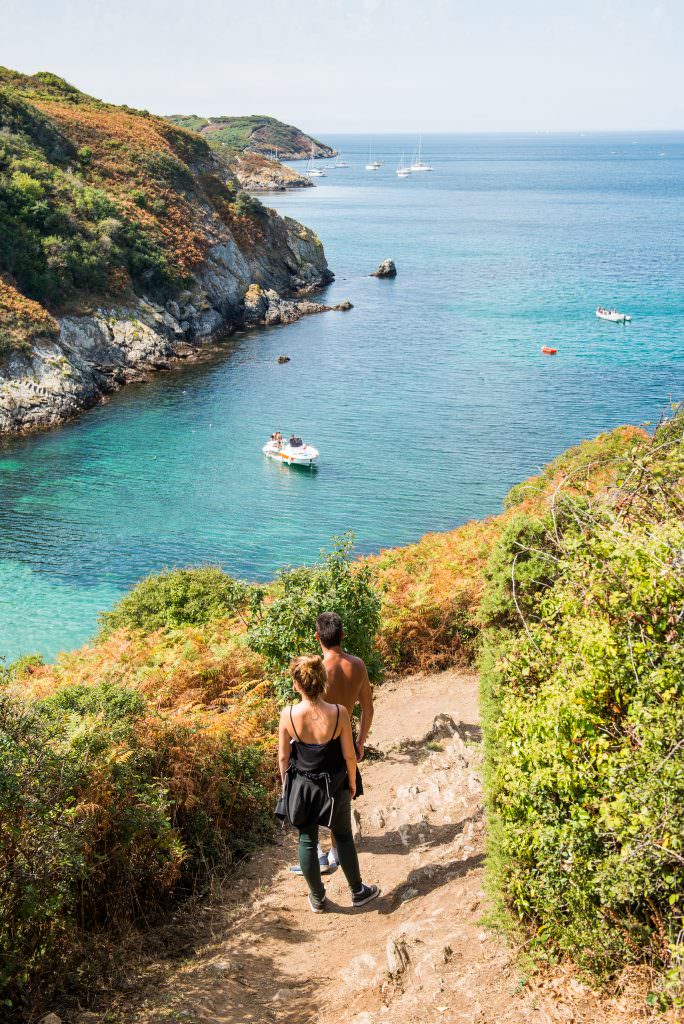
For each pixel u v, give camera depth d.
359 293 104.12
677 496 6.64
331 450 50.62
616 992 4.24
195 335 78.62
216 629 16.67
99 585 33.53
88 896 6.28
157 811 6.96
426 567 18.28
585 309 91.62
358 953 5.60
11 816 5.26
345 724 5.71
